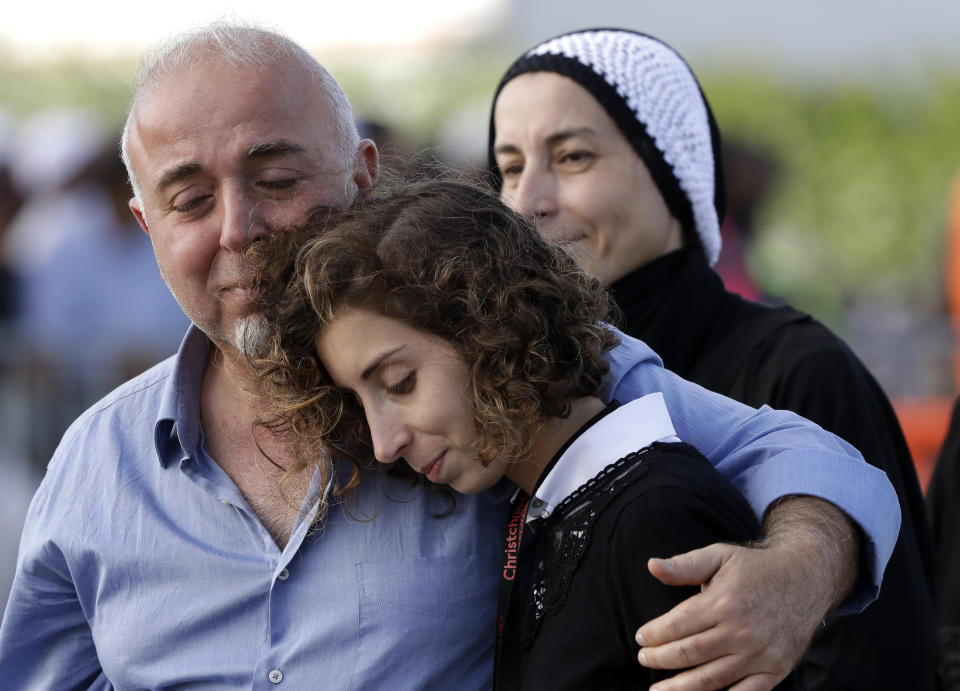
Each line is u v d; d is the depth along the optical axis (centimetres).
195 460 567
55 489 596
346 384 507
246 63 532
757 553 450
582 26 2175
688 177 739
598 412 513
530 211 720
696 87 773
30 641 610
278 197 534
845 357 670
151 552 563
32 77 2433
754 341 689
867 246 2338
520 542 520
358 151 568
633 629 465
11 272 1462
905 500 666
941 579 802
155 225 545
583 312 520
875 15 2308
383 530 547
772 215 2102
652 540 462
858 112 2366
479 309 487
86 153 1561
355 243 492
